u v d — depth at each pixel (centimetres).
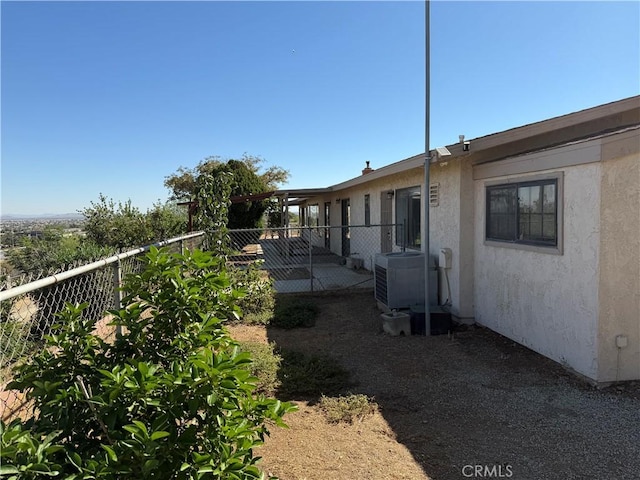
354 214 1505
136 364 200
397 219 1051
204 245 772
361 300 905
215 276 249
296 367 499
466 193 676
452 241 709
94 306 517
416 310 676
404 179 982
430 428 372
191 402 182
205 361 197
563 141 630
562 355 492
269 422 373
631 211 437
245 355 201
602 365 439
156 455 175
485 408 408
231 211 1978
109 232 1316
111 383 187
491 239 633
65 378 210
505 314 603
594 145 429
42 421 184
